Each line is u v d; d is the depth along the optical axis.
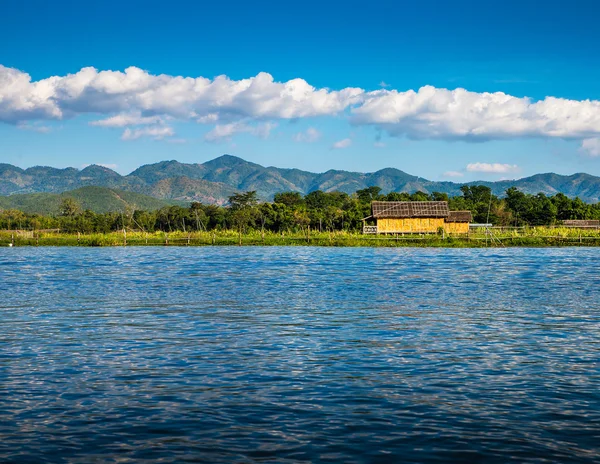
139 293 34.31
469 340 21.39
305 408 14.16
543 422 13.23
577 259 59.34
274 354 19.34
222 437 12.42
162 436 12.48
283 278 42.47
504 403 14.48
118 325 24.31
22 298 32.28
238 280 41.22
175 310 28.09
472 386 15.86
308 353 19.47
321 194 154.62
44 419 13.47
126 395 15.13
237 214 126.06
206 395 15.14
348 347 20.31
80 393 15.30
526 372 17.20
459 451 11.73
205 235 102.00
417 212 98.69
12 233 102.56
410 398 14.88
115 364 18.12
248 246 87.19
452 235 90.75
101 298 32.25
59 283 39.56
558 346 20.44
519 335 22.25
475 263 55.12
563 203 130.00
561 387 15.77
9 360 18.59
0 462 11.24
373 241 86.06
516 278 42.00
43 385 15.99
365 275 44.44
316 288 36.53
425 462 11.24
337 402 14.58
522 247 80.06
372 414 13.74
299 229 115.38
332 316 26.36
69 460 11.37
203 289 36.19
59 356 19.11
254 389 15.62
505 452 11.68
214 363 18.22
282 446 11.97
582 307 28.84
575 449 11.81
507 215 127.69
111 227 137.25
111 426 13.04
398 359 18.69
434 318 25.84
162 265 54.31
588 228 105.44
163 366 17.91
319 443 12.11
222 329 23.44
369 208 116.88
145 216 144.88
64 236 102.06
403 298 32.03
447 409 14.08
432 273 45.84
